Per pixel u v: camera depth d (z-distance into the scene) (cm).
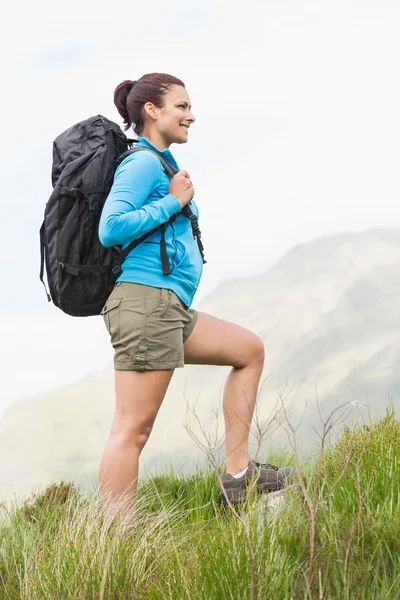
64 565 455
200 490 635
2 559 515
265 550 419
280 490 588
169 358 560
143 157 564
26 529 570
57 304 584
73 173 557
